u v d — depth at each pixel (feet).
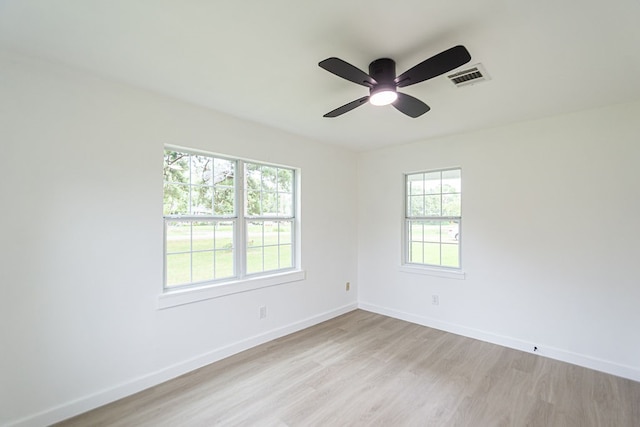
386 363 9.13
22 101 6.15
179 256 8.75
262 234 11.00
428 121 10.00
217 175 9.71
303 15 4.82
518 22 4.93
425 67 5.14
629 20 4.84
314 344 10.49
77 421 6.50
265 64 6.42
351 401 7.26
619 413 6.80
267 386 7.88
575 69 6.49
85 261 6.88
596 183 8.78
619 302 8.43
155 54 6.08
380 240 13.89
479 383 8.04
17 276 6.08
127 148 7.51
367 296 14.40
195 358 8.70
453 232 11.95
